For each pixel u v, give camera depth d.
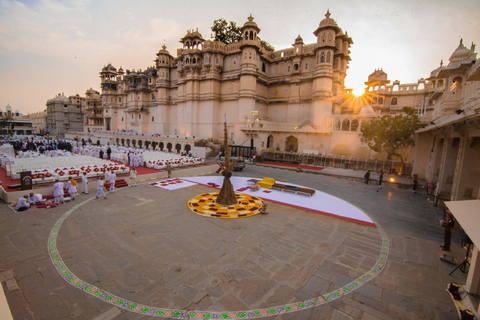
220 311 5.35
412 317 5.36
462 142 11.47
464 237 7.41
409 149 26.23
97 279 6.37
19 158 22.89
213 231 9.62
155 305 5.48
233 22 53.66
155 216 11.09
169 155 29.97
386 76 41.00
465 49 14.83
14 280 6.25
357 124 34.56
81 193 14.69
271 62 45.12
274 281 6.50
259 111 42.56
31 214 10.94
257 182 18.66
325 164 31.22
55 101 82.44
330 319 5.23
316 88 36.22
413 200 15.52
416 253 8.37
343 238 9.41
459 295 5.97
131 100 61.66
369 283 6.56
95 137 62.69
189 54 44.97
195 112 45.59
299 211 12.55
